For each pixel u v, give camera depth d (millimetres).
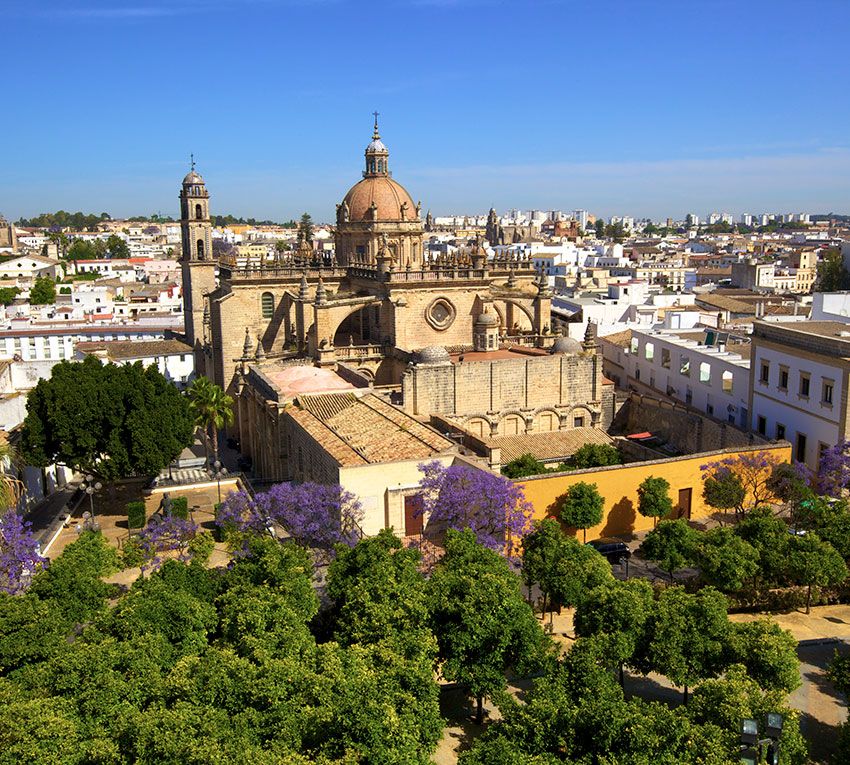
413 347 94625
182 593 40812
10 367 99000
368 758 30734
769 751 29594
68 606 41438
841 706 41062
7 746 29438
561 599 43719
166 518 56250
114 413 68250
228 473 82688
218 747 29547
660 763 29578
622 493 62875
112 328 140250
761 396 74875
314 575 52594
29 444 67688
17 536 46812
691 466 65125
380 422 67562
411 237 111750
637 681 43625
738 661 36656
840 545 50594
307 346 94812
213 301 104500
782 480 61906
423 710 34312
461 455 59344
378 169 111562
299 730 32281
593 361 84312
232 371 101688
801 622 49844
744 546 47438
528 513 53938
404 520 58688
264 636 37406
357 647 36375
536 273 116875
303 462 70312
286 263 124188
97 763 30312
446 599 39656
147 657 36031
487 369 79812
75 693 34500
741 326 111375
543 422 83125
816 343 66812
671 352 93062
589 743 31734
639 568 56938
